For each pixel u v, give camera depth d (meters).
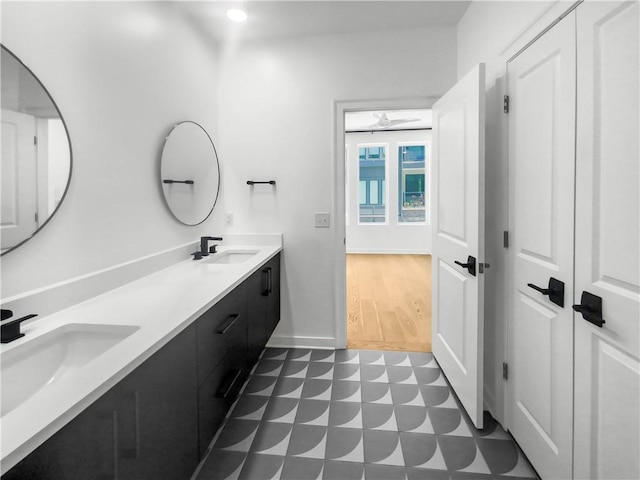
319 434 1.70
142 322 1.09
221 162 2.70
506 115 1.64
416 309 3.71
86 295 1.34
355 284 4.77
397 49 2.48
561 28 1.21
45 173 1.17
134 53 1.67
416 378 2.25
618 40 0.96
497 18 1.72
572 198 1.17
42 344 1.03
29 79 1.12
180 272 1.83
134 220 1.68
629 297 0.93
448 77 2.45
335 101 2.57
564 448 1.23
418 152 6.91
